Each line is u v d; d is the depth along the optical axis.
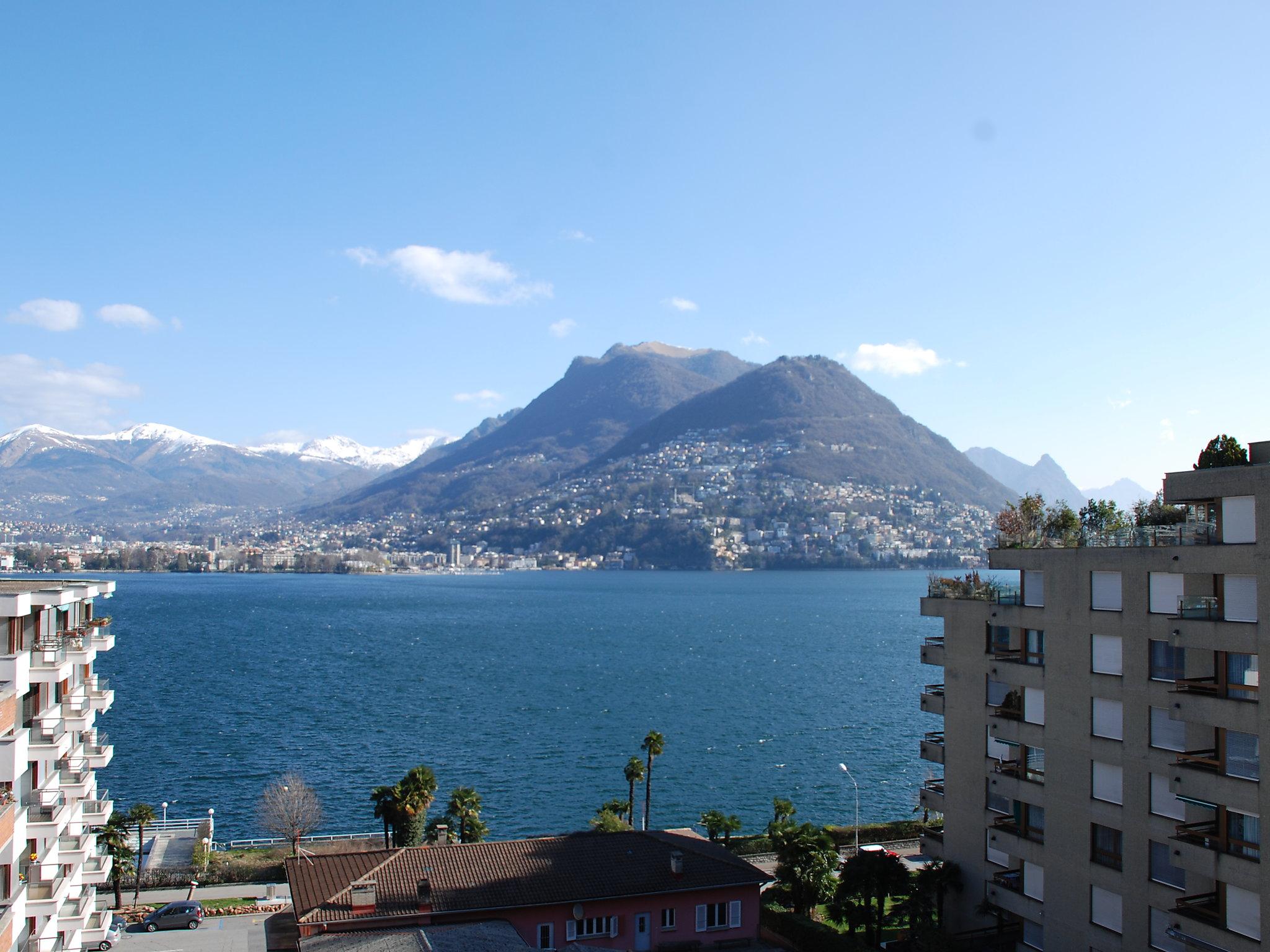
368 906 47.28
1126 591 43.78
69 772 46.88
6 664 39.06
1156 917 41.97
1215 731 39.16
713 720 151.75
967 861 53.34
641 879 52.22
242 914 65.75
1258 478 37.38
